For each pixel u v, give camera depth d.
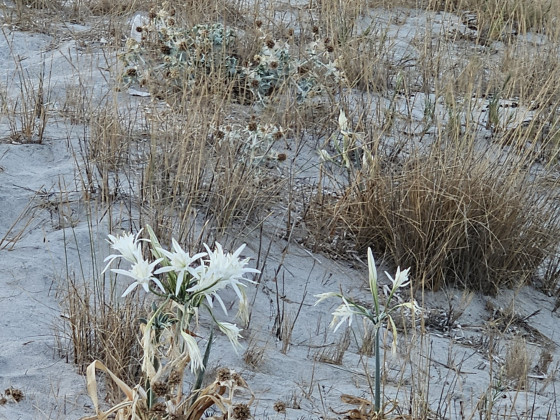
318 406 1.94
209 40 3.63
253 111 3.51
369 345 2.34
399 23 5.20
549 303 2.97
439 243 2.78
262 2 4.86
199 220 2.72
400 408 1.92
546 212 3.09
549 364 2.49
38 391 1.83
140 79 3.45
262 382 2.03
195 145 2.93
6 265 2.38
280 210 2.96
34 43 4.21
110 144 2.98
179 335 1.40
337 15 4.57
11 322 2.12
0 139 3.13
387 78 4.20
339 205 2.92
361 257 2.89
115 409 1.48
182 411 1.51
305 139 3.49
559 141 3.54
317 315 2.50
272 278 2.62
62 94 3.62
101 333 1.96
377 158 2.97
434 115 3.69
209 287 1.32
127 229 2.59
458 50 4.87
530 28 5.46
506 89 4.30
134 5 4.61
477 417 1.98
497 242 2.88
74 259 2.45
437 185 2.85
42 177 2.89
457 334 2.61
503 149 3.47
